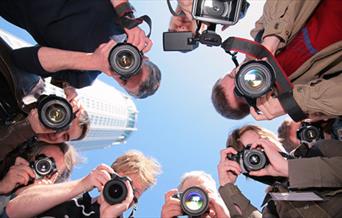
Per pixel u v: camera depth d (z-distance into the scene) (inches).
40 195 44.8
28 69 46.3
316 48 40.9
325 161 39.0
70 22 46.3
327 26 41.0
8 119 48.8
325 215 39.7
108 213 43.4
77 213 45.6
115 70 42.3
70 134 52.2
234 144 51.3
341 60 41.4
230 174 49.4
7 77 46.6
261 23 45.3
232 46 40.4
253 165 44.7
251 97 39.8
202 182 52.1
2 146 50.0
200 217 48.9
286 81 39.0
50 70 45.6
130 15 44.7
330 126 56.9
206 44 43.3
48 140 52.2
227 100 50.8
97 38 47.4
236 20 41.8
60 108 44.9
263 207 48.8
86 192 46.7
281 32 40.1
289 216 42.0
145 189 50.9
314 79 41.0
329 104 37.1
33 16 46.2
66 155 54.3
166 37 43.9
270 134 51.4
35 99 51.5
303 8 40.9
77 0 46.5
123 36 49.9
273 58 39.4
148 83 50.8
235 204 48.5
